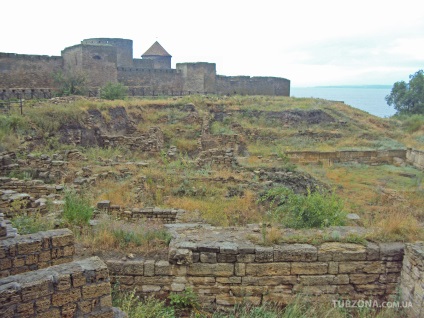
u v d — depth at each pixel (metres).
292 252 7.27
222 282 7.29
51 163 17.30
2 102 25.02
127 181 16.16
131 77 48.28
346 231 8.20
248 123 35.19
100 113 26.94
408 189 19.67
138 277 7.30
